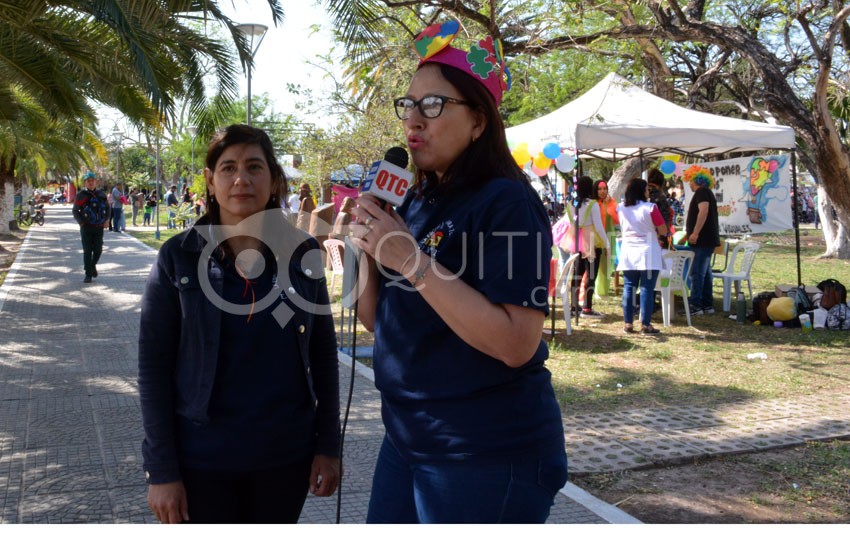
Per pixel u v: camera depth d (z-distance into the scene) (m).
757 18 13.96
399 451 1.91
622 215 8.83
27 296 10.85
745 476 4.41
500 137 1.88
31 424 4.99
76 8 7.22
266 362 2.21
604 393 6.27
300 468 2.32
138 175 56.41
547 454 1.81
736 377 6.88
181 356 2.17
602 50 11.12
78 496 3.82
